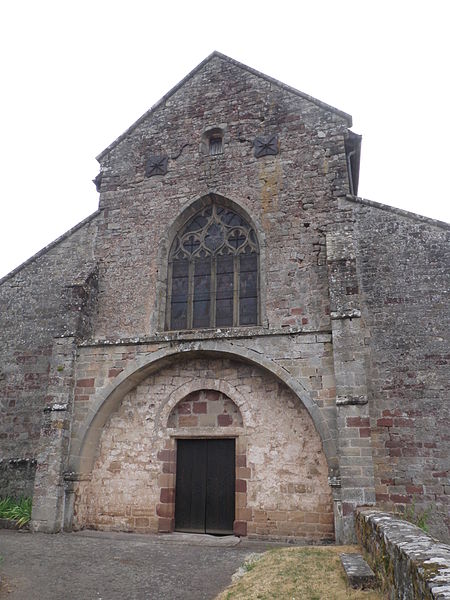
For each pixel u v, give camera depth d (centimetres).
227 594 664
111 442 1192
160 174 1386
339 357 1012
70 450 1142
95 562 838
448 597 306
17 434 1239
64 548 933
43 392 1260
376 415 1028
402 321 1076
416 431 1001
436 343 1043
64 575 762
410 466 984
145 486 1148
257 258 1255
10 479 1199
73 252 1376
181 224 1343
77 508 1123
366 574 626
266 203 1264
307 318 1138
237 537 1054
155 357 1162
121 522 1134
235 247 1284
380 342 1073
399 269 1116
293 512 1038
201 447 1166
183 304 1276
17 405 1265
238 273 1262
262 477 1077
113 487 1162
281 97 1359
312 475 1049
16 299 1369
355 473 930
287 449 1078
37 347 1303
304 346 1073
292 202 1245
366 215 1180
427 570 379
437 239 1114
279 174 1282
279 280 1186
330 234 1166
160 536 1077
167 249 1321
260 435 1103
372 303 1106
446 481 959
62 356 1203
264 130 1339
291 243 1209
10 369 1302
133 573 775
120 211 1382
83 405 1172
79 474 1124
